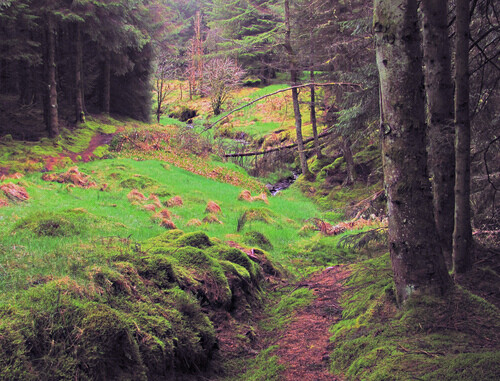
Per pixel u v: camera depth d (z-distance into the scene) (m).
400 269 4.26
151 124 34.47
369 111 11.63
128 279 4.19
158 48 36.03
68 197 12.33
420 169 4.13
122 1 25.45
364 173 21.14
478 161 8.38
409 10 3.99
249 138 32.94
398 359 3.39
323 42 20.03
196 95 58.28
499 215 7.97
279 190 24.16
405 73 4.04
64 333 3.07
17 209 9.21
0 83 24.17
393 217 4.26
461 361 3.08
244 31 46.81
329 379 3.74
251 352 4.63
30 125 22.62
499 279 4.91
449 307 3.94
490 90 7.30
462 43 4.91
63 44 26.28
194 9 82.50
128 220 9.47
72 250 4.87
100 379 3.02
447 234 5.54
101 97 32.72
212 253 6.31
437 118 5.44
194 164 22.97
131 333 3.43
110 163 19.22
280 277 7.51
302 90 24.62
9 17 18.19
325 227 12.27
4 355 2.71
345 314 5.13
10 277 3.79
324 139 26.69
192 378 3.85
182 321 4.12
